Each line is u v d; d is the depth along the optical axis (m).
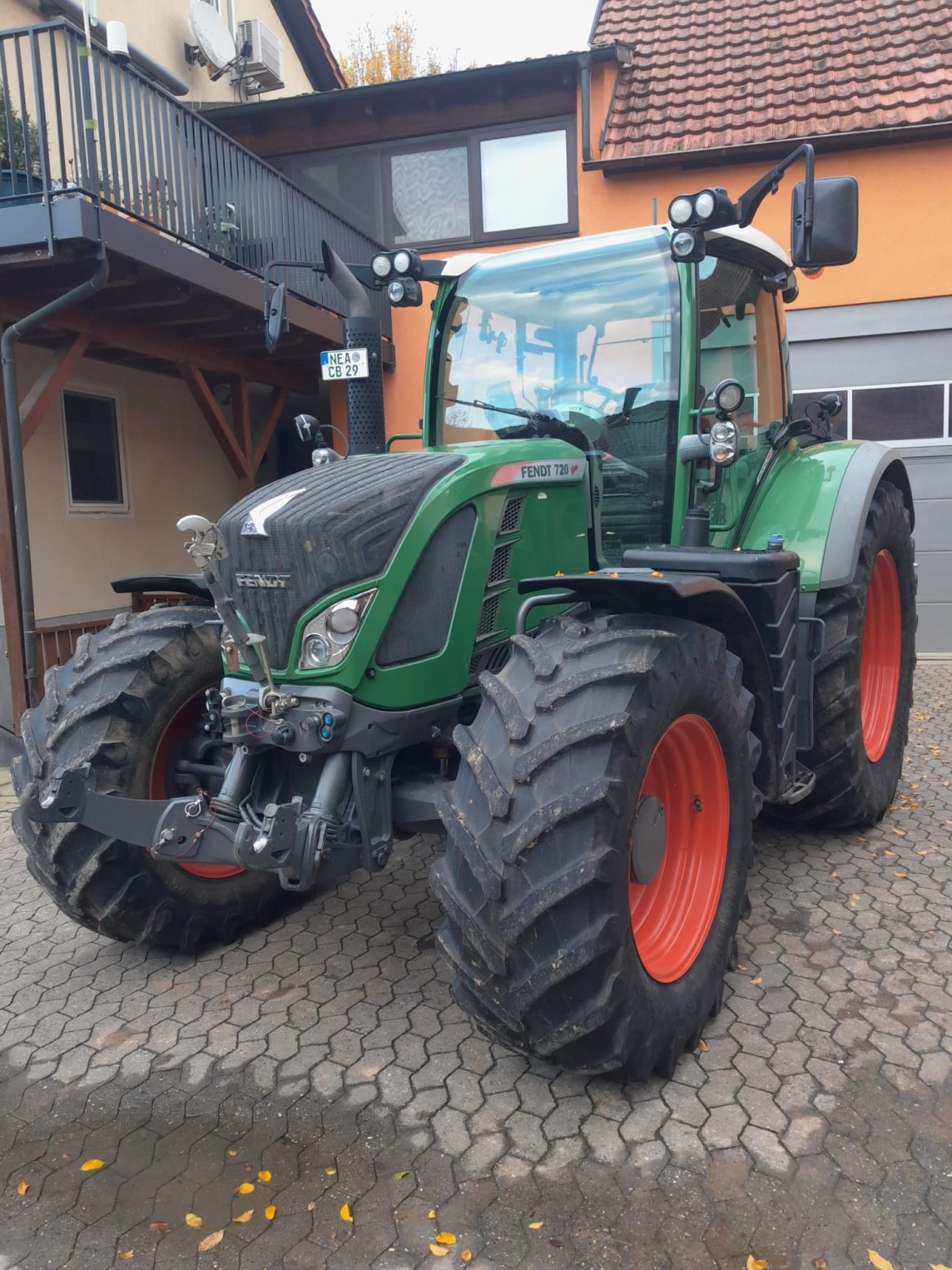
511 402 3.51
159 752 3.11
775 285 3.91
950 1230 1.90
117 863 2.96
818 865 3.74
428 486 2.66
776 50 8.98
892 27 8.86
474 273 3.65
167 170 6.23
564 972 2.09
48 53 7.91
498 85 8.74
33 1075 2.59
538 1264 1.86
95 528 8.16
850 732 3.67
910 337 8.14
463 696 2.81
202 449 9.66
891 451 4.12
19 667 6.07
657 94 8.83
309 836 2.39
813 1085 2.36
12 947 3.39
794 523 3.62
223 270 6.50
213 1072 2.55
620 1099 2.34
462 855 2.19
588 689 2.24
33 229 5.29
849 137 7.85
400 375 9.12
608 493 3.33
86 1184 2.16
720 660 2.60
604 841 2.11
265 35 11.04
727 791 2.71
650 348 3.26
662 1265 1.85
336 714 2.47
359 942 3.29
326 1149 2.22
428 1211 2.01
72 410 7.95
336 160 9.50
